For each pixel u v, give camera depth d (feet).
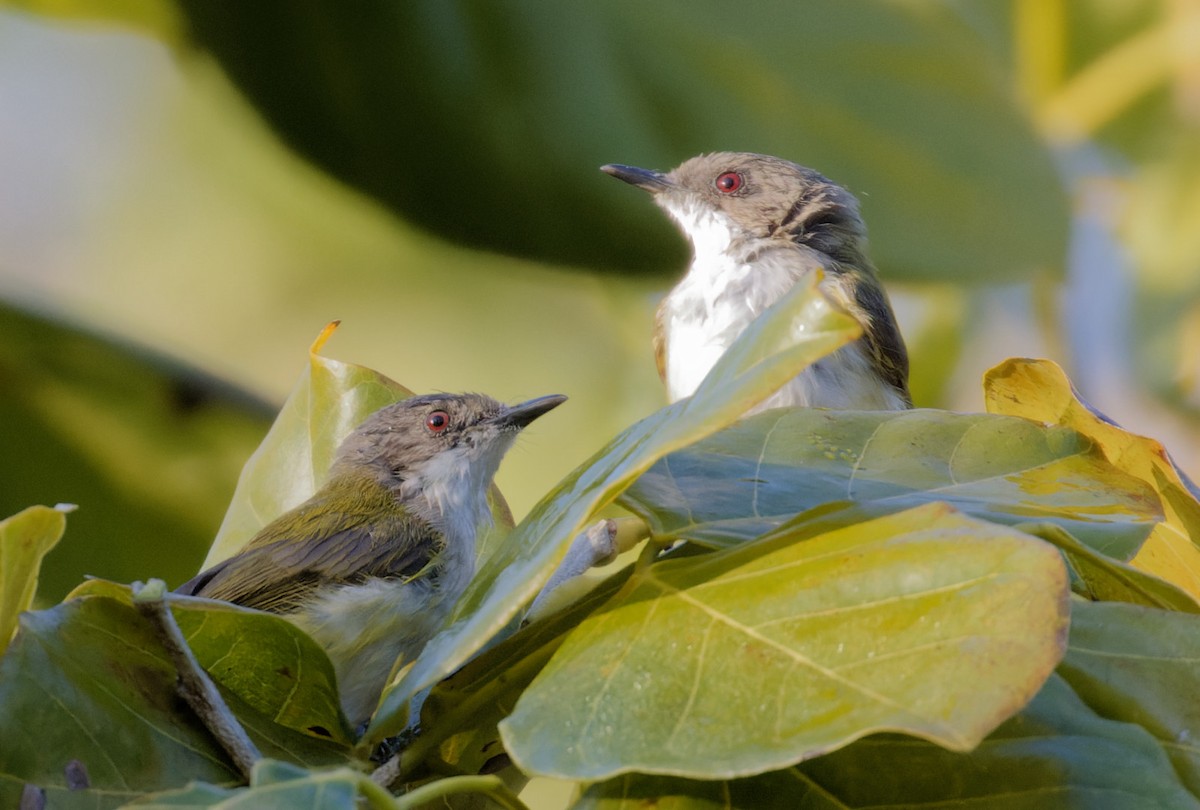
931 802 13.97
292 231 45.96
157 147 46.68
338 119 36.11
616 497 16.19
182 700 15.35
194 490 36.55
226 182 46.47
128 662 15.29
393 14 35.19
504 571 15.96
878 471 17.87
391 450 32.22
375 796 12.51
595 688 13.67
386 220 38.73
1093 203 48.29
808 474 17.44
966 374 48.60
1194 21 47.75
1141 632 15.30
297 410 25.11
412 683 15.46
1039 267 41.11
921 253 41.50
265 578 27.76
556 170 37.65
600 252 39.01
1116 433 20.22
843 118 41.16
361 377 24.86
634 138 39.01
